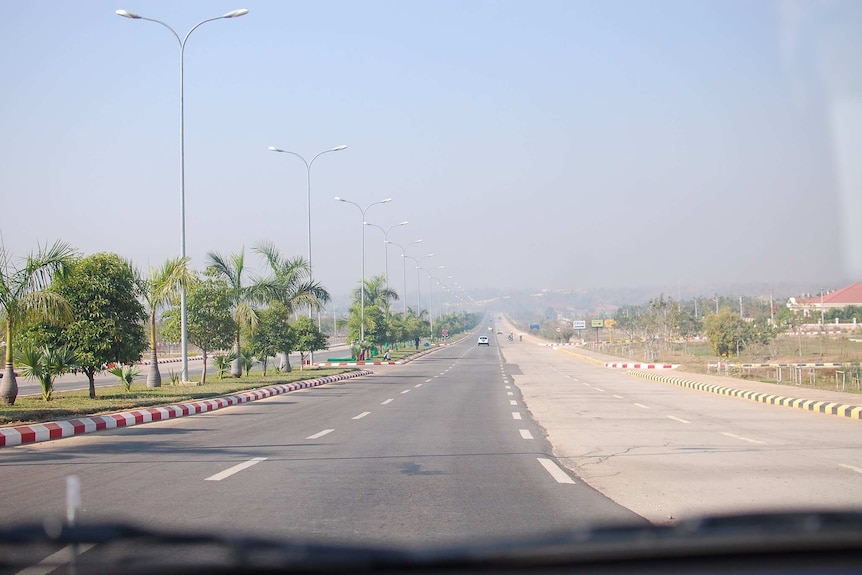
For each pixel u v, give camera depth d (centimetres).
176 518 755
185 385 2825
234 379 3294
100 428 1605
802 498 857
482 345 10306
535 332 17025
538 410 2047
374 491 905
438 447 1305
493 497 870
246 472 1042
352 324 5956
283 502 838
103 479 988
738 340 5059
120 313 2150
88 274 2117
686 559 375
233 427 1655
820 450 1259
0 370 2806
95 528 421
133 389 2628
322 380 3388
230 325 3045
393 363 5481
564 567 375
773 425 1658
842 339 6241
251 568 390
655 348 6806
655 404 2247
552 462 1136
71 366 2086
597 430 1566
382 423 1719
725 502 838
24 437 1382
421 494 887
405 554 383
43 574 551
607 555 375
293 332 3856
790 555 375
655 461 1145
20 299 1800
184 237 2784
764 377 3569
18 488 923
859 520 407
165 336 3078
